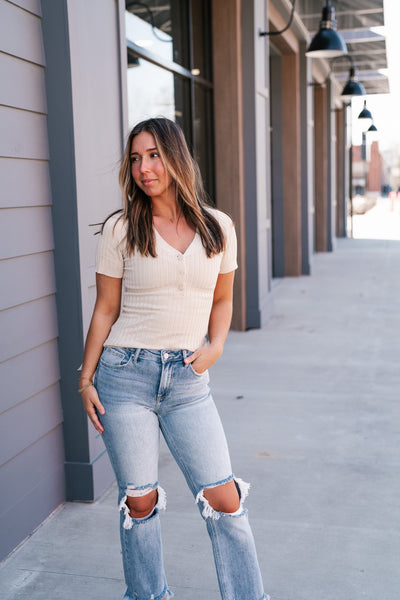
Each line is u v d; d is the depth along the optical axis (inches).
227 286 79.4
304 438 153.1
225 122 267.4
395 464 137.6
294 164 436.1
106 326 77.3
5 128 98.2
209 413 75.7
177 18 227.5
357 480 130.2
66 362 117.0
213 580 96.5
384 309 315.3
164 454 145.3
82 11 113.4
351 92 418.9
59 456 119.4
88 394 76.0
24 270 104.9
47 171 111.3
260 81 279.3
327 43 256.7
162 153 70.4
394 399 180.7
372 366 215.2
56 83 109.2
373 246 650.8
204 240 72.6
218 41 263.4
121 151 133.1
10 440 102.5
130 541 78.0
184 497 124.4
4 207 98.3
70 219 112.3
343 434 155.3
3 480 101.4
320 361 223.3
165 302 72.3
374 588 93.8
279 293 376.5
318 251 601.6
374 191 2218.3
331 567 99.3
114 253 74.2
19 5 100.9
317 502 121.0
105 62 124.8
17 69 101.2
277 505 120.0
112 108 128.5
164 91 217.3
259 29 274.8
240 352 238.4
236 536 75.9
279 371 211.6
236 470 135.6
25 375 106.2
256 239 273.6
